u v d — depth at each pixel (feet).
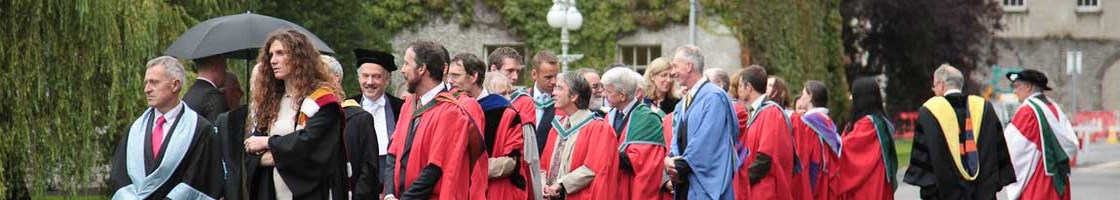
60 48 53.93
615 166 38.86
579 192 38.81
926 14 174.81
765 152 40.86
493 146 32.60
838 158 47.55
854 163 48.14
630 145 39.63
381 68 32.86
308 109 29.53
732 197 38.70
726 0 113.91
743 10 114.21
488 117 32.65
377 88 32.91
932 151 47.52
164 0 63.00
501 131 32.71
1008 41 256.32
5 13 53.36
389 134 35.73
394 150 31.53
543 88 43.04
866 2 172.65
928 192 47.91
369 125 30.68
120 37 55.26
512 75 41.24
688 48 39.01
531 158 34.76
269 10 89.61
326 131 29.68
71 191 55.31
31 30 53.57
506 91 37.76
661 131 40.06
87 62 54.29
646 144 39.63
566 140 39.22
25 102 53.47
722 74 43.42
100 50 54.24
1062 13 256.73
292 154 29.30
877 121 48.32
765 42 120.47
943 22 176.35
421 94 31.42
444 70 31.45
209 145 31.12
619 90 39.75
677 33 112.88
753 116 41.47
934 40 177.37
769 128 41.09
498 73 37.88
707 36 114.01
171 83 31.09
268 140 29.55
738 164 39.47
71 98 54.29
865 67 179.83
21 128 53.36
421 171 30.78
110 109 54.60
